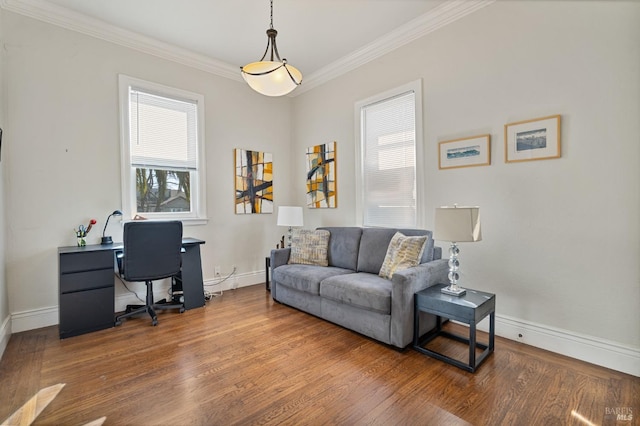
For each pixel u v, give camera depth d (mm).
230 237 4152
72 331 2623
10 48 2686
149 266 2887
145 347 2412
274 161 4609
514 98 2486
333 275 3002
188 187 3828
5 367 2115
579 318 2203
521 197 2463
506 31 2523
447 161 2920
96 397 1779
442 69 2959
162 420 1591
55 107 2914
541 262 2373
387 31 3260
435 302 2213
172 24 3119
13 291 2713
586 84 2139
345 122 3973
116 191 3254
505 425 1529
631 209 1991
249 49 3637
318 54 3764
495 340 2512
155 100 3545
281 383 1916
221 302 3557
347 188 3961
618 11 2012
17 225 2736
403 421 1571
